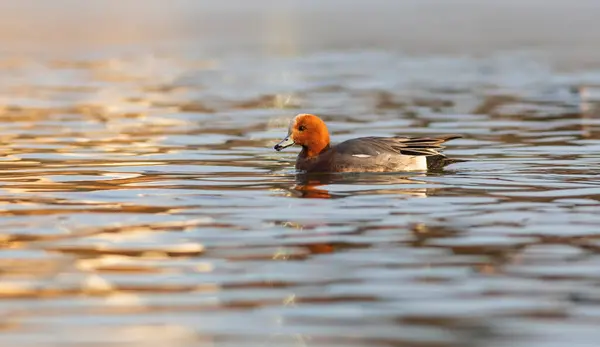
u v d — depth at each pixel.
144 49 45.91
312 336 8.88
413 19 64.50
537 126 22.83
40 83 33.34
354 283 10.32
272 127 23.31
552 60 39.09
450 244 11.77
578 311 9.43
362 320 9.26
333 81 33.50
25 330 9.10
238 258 11.28
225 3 82.69
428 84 32.19
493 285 10.20
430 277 10.49
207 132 22.47
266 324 9.20
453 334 8.89
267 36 52.53
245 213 13.55
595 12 69.38
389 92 30.22
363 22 61.94
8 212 13.75
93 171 17.17
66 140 21.14
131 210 13.83
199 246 11.82
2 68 38.09
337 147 16.91
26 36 52.75
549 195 14.57
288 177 16.34
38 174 16.91
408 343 8.70
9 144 20.53
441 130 22.50
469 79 33.41
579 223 12.73
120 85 32.81
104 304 9.78
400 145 16.78
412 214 13.36
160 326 9.18
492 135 21.48
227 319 9.34
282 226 12.76
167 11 73.00
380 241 11.95
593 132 21.69
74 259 11.31
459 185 15.41
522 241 11.88
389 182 15.68
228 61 40.72
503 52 42.66
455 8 76.50
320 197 14.60
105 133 22.28
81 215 13.52
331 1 85.75
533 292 9.98
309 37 51.75
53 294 10.09
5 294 10.09
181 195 14.88
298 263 11.05
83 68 38.16
